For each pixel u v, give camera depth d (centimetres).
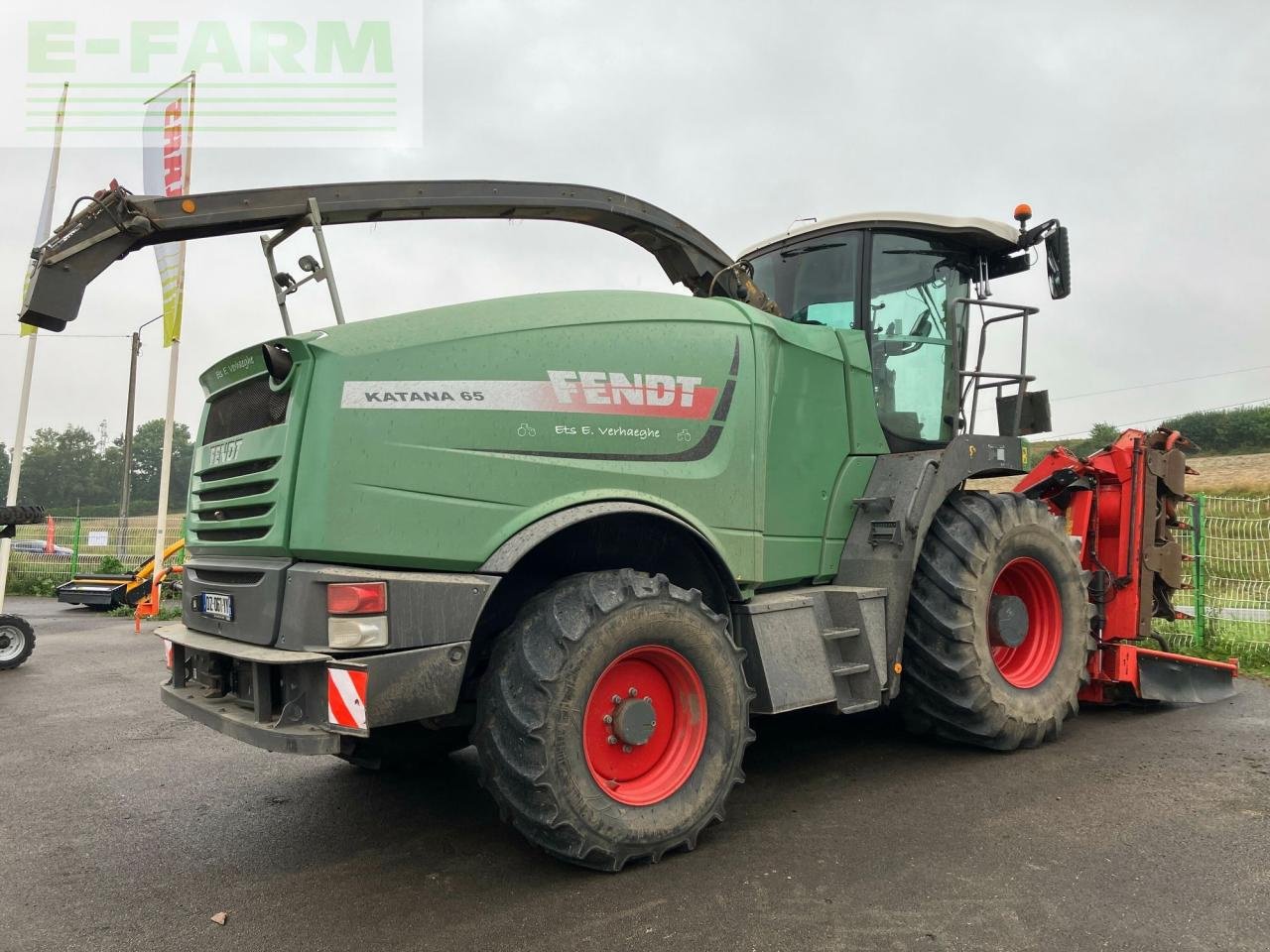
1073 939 240
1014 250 503
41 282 315
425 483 291
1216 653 689
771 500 390
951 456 430
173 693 332
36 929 261
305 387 287
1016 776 390
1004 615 434
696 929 250
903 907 261
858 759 424
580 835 280
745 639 354
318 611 277
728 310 387
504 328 319
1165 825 325
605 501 321
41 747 487
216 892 286
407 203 377
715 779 316
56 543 1759
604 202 421
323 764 447
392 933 254
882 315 462
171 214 332
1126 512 521
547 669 280
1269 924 248
